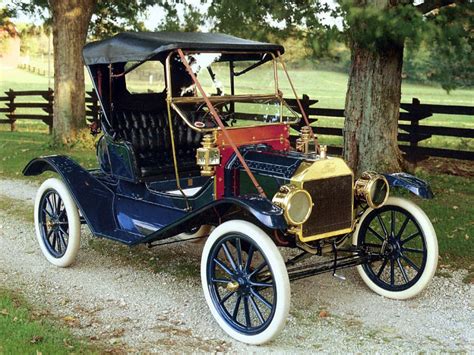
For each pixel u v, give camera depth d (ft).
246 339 13.20
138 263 18.44
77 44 40.60
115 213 17.92
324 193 13.85
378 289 15.96
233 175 14.87
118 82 18.01
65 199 17.67
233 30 26.55
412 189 14.79
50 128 54.03
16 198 27.07
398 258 15.74
